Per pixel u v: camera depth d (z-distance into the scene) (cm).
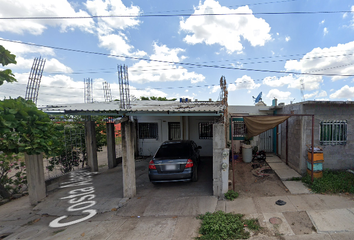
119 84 507
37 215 470
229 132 957
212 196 498
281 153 843
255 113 945
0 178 585
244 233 338
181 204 465
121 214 439
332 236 317
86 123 842
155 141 1071
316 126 621
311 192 501
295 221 368
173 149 653
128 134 521
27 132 344
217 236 327
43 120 367
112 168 903
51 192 616
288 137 744
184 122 1036
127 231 362
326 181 533
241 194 513
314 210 402
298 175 621
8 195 601
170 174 569
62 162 739
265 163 790
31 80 467
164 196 530
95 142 862
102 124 999
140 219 411
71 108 584
